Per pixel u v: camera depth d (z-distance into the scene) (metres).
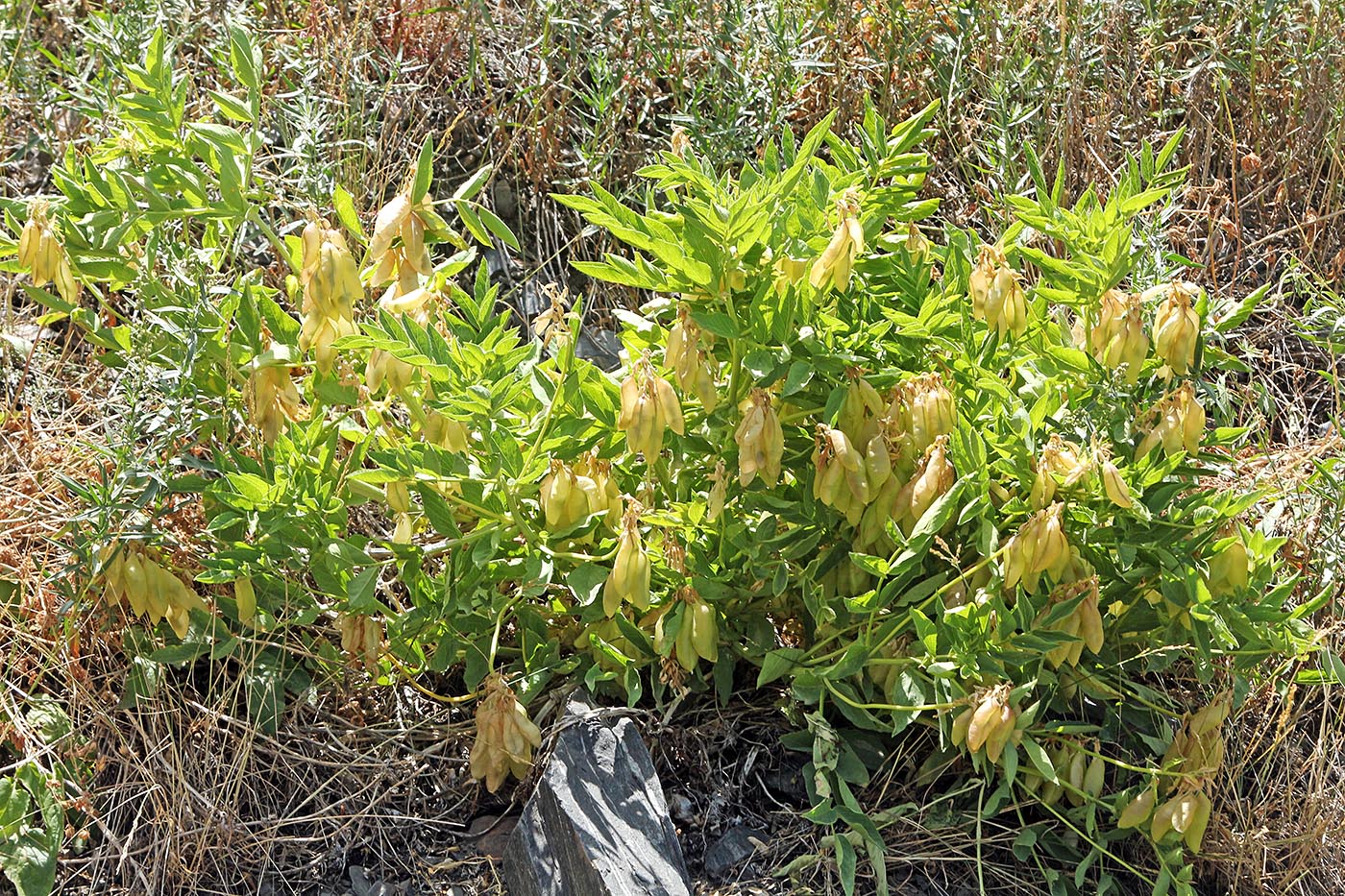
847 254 2.30
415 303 2.44
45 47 3.99
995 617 2.40
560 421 2.46
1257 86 4.05
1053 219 2.53
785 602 2.80
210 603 2.75
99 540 2.50
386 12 3.98
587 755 2.56
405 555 2.56
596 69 3.72
